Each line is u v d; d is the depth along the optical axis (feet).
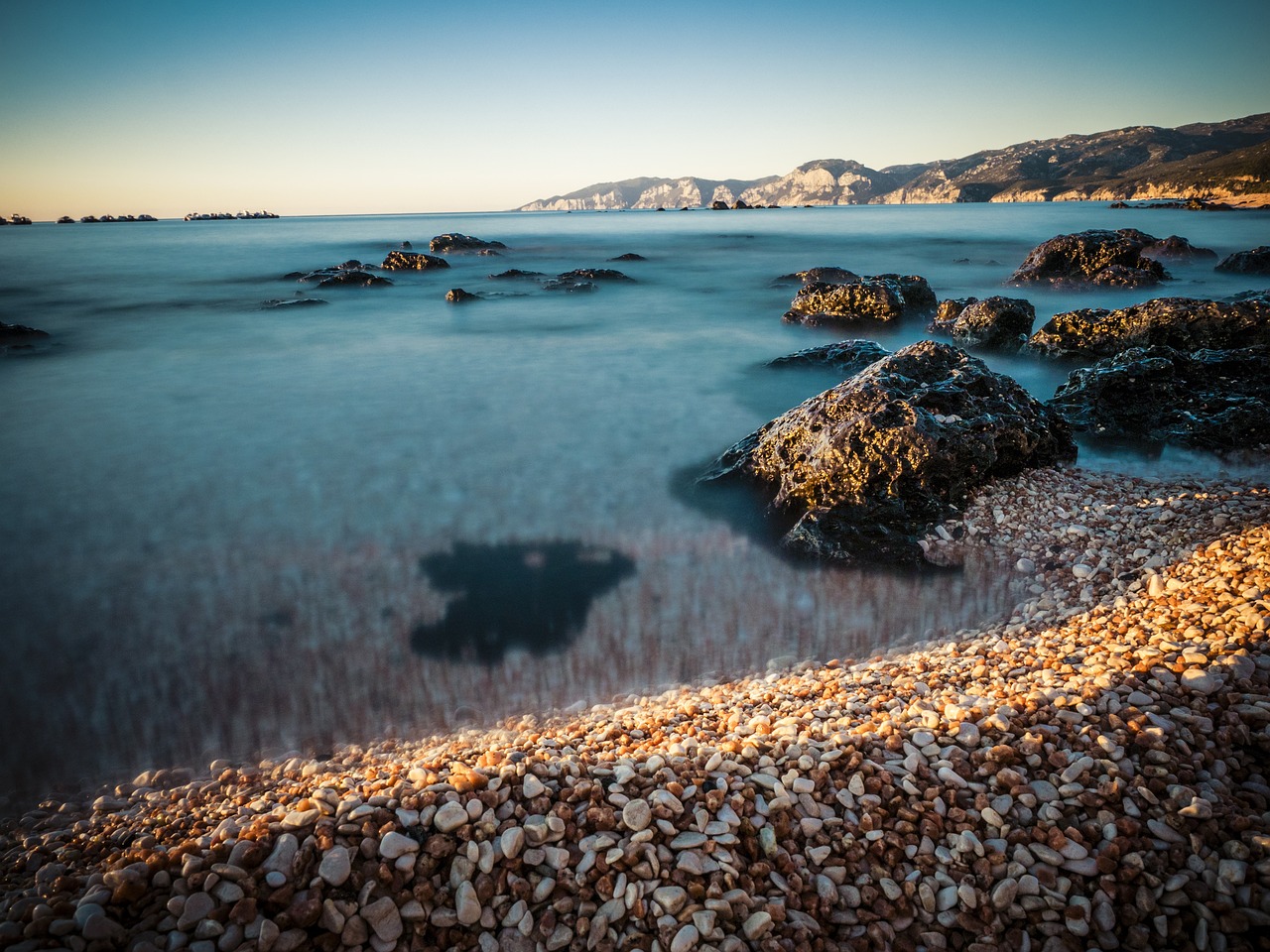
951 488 22.44
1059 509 22.04
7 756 14.78
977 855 9.99
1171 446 29.14
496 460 30.45
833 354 44.32
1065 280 80.48
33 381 44.47
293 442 32.68
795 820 10.59
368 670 17.34
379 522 24.91
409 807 10.48
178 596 20.39
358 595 20.49
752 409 37.60
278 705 16.19
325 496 26.96
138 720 15.75
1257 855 9.46
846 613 18.99
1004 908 9.41
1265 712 11.37
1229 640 13.26
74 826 12.56
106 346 56.59
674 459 30.40
